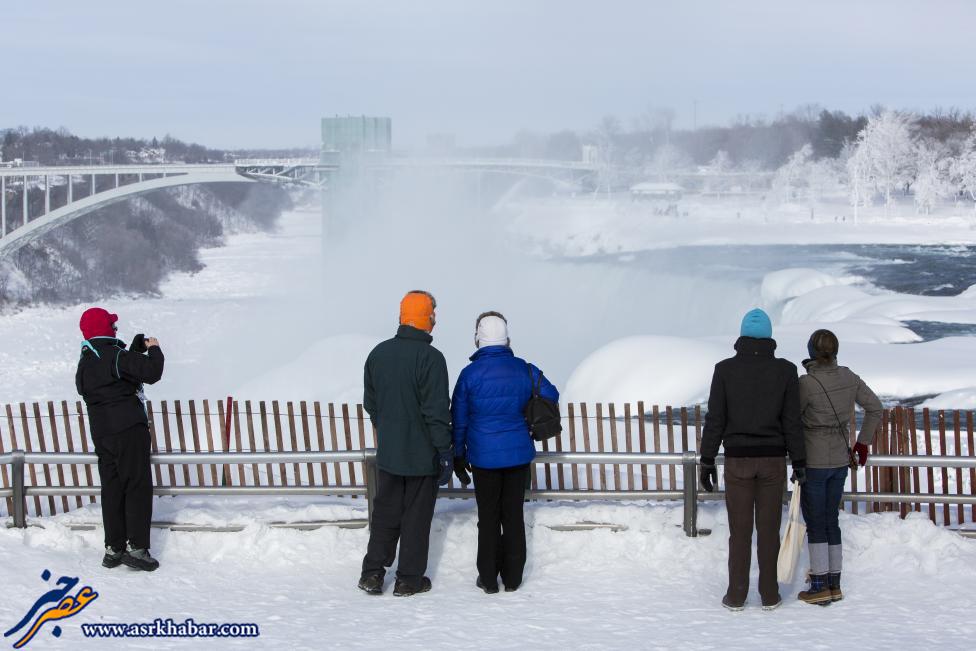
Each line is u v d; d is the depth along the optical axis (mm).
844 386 5805
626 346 17562
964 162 102188
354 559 6609
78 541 6871
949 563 6051
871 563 6223
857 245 69875
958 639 5004
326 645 5098
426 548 6035
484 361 6008
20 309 93125
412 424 5961
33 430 15188
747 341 5734
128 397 6391
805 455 5613
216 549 6730
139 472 6398
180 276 126812
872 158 105938
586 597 5848
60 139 197125
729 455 5699
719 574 6203
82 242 117188
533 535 6648
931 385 15453
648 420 14547
